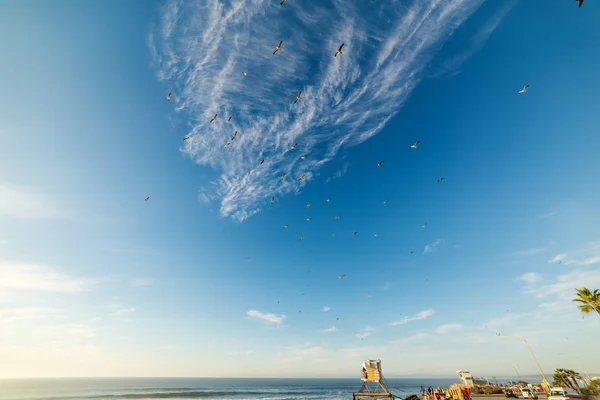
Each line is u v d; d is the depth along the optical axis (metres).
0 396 117.81
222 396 117.00
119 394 127.00
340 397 109.88
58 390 161.50
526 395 36.41
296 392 143.50
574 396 27.36
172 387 191.88
